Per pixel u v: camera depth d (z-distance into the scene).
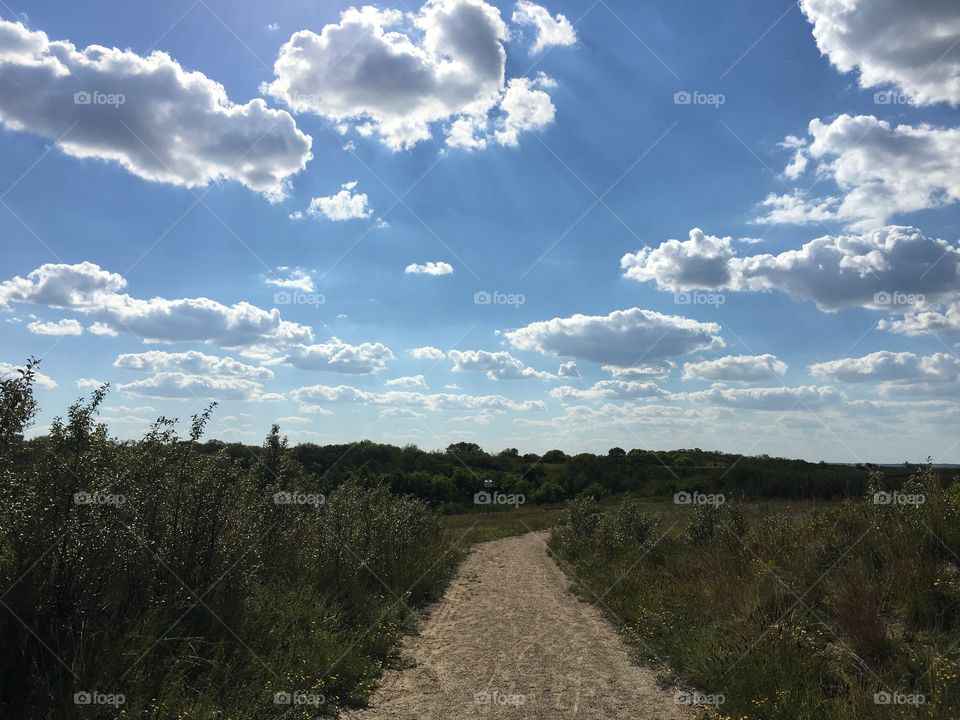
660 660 7.35
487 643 8.57
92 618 5.15
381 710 5.80
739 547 10.66
